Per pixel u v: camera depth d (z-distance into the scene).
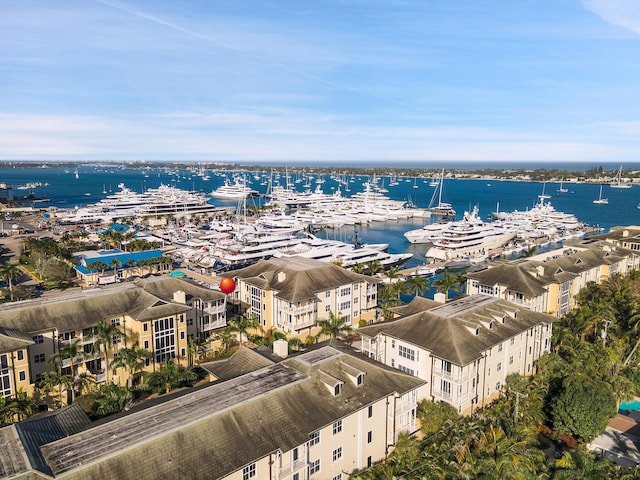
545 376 63.91
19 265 144.75
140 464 34.50
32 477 31.31
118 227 188.88
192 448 36.78
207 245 172.12
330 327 76.56
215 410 40.28
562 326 78.94
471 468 41.66
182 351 71.81
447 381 57.41
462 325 61.88
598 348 69.62
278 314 85.00
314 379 47.31
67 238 165.50
